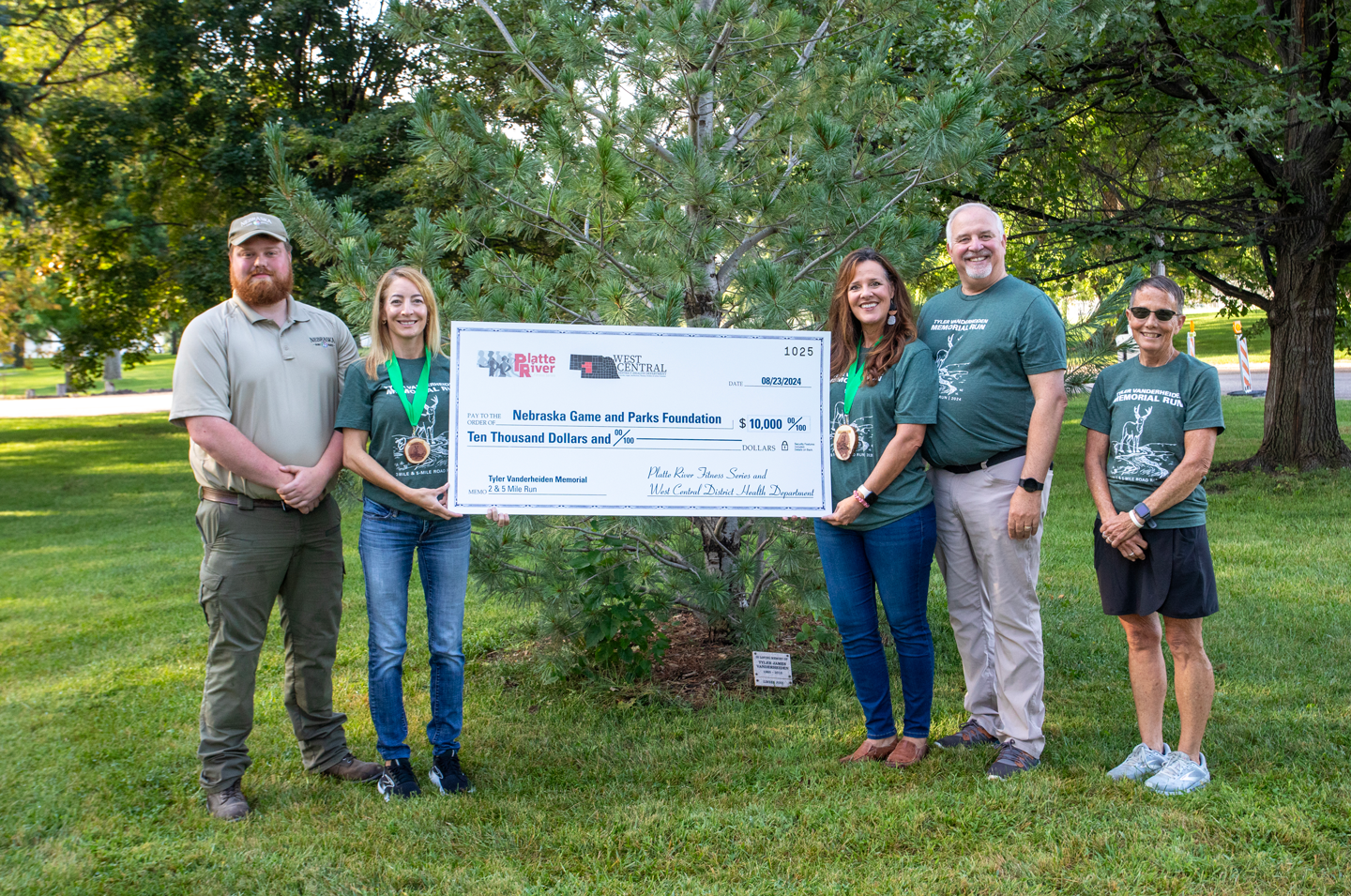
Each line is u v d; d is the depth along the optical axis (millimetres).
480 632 5797
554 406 3658
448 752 3609
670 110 5168
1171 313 3248
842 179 4461
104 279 22750
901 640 3658
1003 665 3566
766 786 3508
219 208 21047
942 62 7977
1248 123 8953
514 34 5660
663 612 4715
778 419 3754
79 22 22156
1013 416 3463
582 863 2963
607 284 4211
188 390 3264
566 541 4637
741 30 4898
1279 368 11125
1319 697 4148
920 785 3447
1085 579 6582
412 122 4629
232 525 3355
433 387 3576
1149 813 3123
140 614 6484
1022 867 2824
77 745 4047
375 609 3486
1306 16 10203
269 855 3020
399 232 15086
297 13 18422
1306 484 9828
